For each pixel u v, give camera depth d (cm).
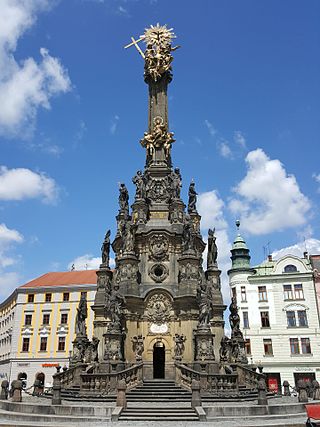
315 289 6638
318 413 2447
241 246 7388
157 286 4231
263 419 2641
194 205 5012
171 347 4006
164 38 5512
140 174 4938
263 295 6875
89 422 2539
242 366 3850
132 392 3331
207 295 3994
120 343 3809
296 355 6425
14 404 2944
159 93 5388
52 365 7762
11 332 8312
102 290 4506
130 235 4428
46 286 8300
